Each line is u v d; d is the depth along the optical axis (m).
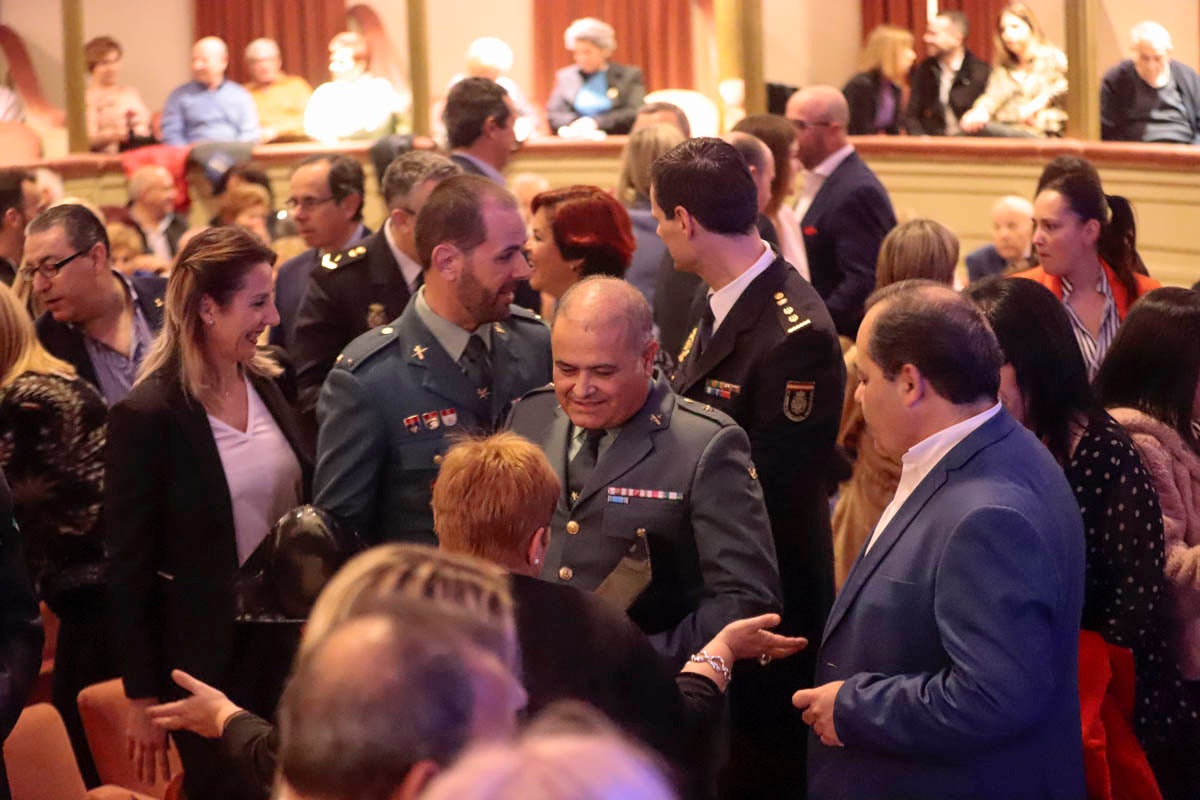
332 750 1.24
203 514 2.84
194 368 2.84
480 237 2.85
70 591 3.13
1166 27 8.77
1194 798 2.66
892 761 2.13
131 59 10.27
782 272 3.04
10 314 3.17
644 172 4.57
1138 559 2.46
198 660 2.83
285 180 9.03
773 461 2.98
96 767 3.08
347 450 2.82
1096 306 3.96
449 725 1.24
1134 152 7.41
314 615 1.50
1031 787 2.09
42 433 3.05
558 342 2.50
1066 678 2.13
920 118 8.47
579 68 9.30
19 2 10.03
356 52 9.73
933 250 3.85
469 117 4.97
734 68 8.51
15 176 4.60
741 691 3.08
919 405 2.14
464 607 1.38
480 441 2.18
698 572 2.56
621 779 0.88
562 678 1.93
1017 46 8.23
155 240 7.70
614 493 2.55
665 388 2.64
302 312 3.90
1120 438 2.51
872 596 2.16
